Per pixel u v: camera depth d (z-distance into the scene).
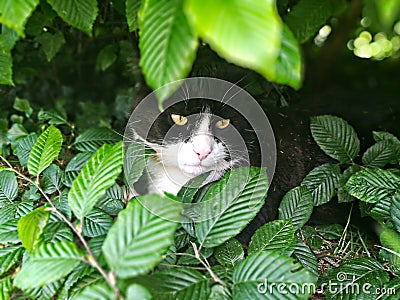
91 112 3.26
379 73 4.33
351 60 4.25
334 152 2.11
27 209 1.63
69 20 1.37
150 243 1.02
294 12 1.48
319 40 3.50
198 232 1.38
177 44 0.91
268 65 0.75
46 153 1.60
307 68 3.91
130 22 1.42
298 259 1.67
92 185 1.27
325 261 2.04
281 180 2.19
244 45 0.74
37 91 3.64
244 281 1.21
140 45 0.97
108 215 1.53
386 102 3.16
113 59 3.11
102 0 2.76
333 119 2.15
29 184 2.01
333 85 4.24
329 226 2.20
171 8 0.93
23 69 3.34
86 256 1.12
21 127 2.58
